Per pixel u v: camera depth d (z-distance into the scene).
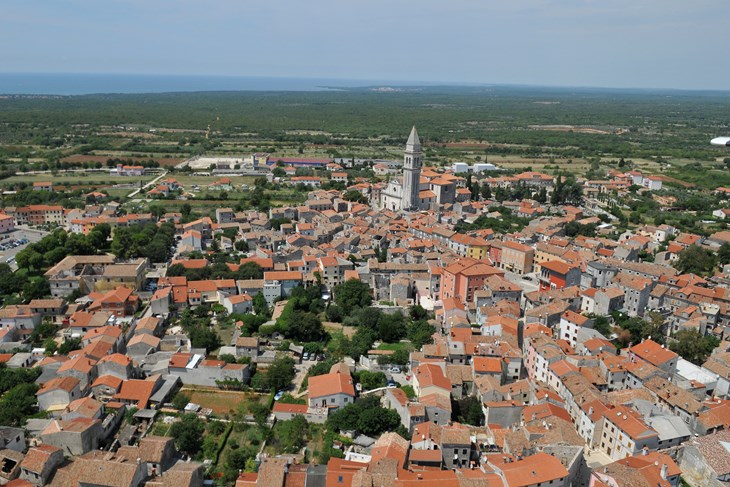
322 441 157.50
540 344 190.38
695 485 140.88
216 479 140.62
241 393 180.88
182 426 153.62
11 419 155.12
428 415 160.50
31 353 197.00
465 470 134.12
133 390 171.00
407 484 122.12
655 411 158.62
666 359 182.25
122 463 129.25
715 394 180.50
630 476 127.88
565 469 127.88
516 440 143.50
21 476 130.25
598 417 155.62
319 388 170.88
